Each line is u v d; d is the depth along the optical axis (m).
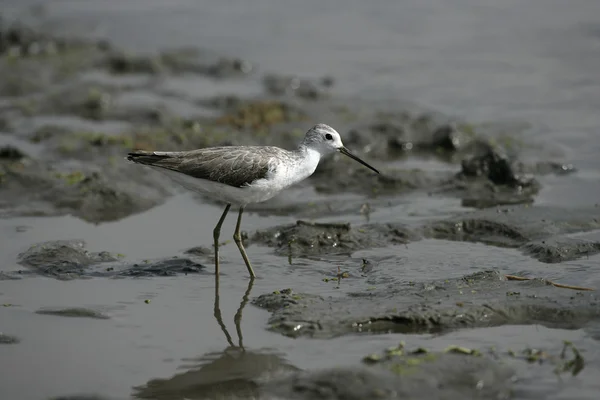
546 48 27.78
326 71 26.84
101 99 23.78
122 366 10.49
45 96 24.45
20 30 29.47
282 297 12.16
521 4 32.47
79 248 14.36
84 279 13.28
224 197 13.41
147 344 11.07
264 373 10.23
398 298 11.84
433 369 9.77
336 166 19.00
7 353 10.80
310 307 11.67
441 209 16.52
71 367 10.45
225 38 30.39
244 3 34.34
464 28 30.22
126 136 20.92
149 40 30.50
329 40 29.81
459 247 14.38
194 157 13.23
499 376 9.71
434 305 11.50
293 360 10.43
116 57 27.88
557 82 24.80
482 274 12.56
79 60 28.20
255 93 25.20
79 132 21.34
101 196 17.11
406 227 15.14
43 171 18.25
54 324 11.66
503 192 17.33
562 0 32.59
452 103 23.59
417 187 17.95
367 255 14.08
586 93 23.77
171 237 15.37
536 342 10.66
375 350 10.53
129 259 14.20
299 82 25.55
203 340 11.14
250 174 13.16
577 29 29.34
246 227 15.80
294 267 13.66
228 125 22.11
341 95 24.52
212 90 25.62
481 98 23.86
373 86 25.30
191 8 33.84
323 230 14.71
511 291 11.96
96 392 9.86
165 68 27.75
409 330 11.09
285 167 13.59
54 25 32.00
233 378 10.15
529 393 9.45
